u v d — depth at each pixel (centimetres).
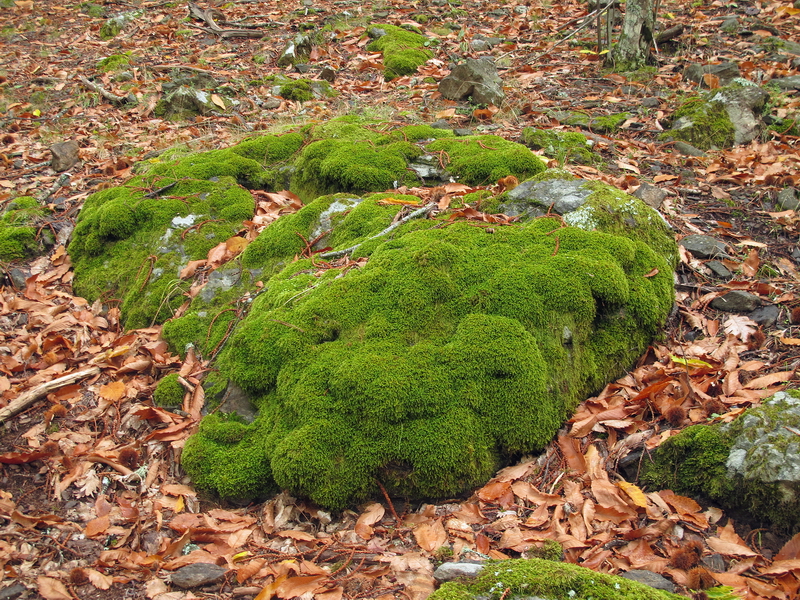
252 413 258
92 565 230
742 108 388
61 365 289
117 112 470
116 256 322
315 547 231
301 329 257
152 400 272
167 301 299
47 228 345
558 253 269
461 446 238
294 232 303
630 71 482
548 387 249
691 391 254
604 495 234
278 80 497
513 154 320
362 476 237
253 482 244
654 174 353
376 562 225
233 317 286
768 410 230
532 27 596
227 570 226
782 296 284
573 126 394
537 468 244
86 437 264
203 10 665
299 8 673
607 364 264
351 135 359
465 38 579
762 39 521
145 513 242
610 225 283
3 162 402
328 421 240
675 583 214
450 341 251
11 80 536
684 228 317
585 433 249
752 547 221
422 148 339
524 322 254
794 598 208
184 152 381
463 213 288
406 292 257
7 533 236
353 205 309
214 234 319
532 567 208
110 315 309
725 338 275
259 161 357
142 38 621
